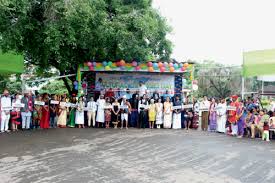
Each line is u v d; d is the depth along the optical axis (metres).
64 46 19.06
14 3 15.76
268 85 34.41
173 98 20.64
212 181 8.00
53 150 11.41
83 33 17.91
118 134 15.98
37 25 18.03
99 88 21.22
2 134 15.02
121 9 20.23
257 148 12.91
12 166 9.02
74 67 21.12
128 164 9.55
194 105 20.05
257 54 17.52
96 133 16.22
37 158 10.08
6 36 16.92
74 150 11.48
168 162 9.93
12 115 16.64
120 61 19.91
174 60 21.73
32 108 17.48
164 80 21.44
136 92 20.94
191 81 21.05
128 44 19.27
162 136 15.62
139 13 20.11
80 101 19.09
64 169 8.80
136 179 7.98
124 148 12.10
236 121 16.91
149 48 20.58
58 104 18.95
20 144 12.43
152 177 8.20
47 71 24.42
